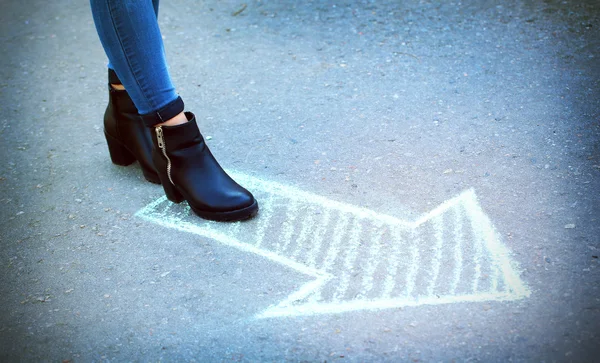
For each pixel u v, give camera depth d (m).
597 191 2.29
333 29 3.76
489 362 1.71
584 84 2.98
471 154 2.58
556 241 2.08
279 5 4.10
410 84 3.14
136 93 2.21
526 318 1.82
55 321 1.99
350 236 2.21
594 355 1.70
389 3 3.97
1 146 2.99
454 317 1.85
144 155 2.55
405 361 1.74
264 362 1.78
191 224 2.35
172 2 4.29
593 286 1.90
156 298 2.03
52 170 2.77
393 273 2.04
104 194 2.58
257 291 2.02
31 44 3.97
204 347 1.85
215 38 3.80
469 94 3.01
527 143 2.61
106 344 1.89
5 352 1.90
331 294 1.98
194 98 3.22
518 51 3.33
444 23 3.68
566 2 3.75
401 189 2.42
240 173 2.61
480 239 2.14
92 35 4.02
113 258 2.22
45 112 3.25
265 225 2.31
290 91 3.19
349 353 1.78
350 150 2.69
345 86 3.18
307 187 2.49
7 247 2.33
